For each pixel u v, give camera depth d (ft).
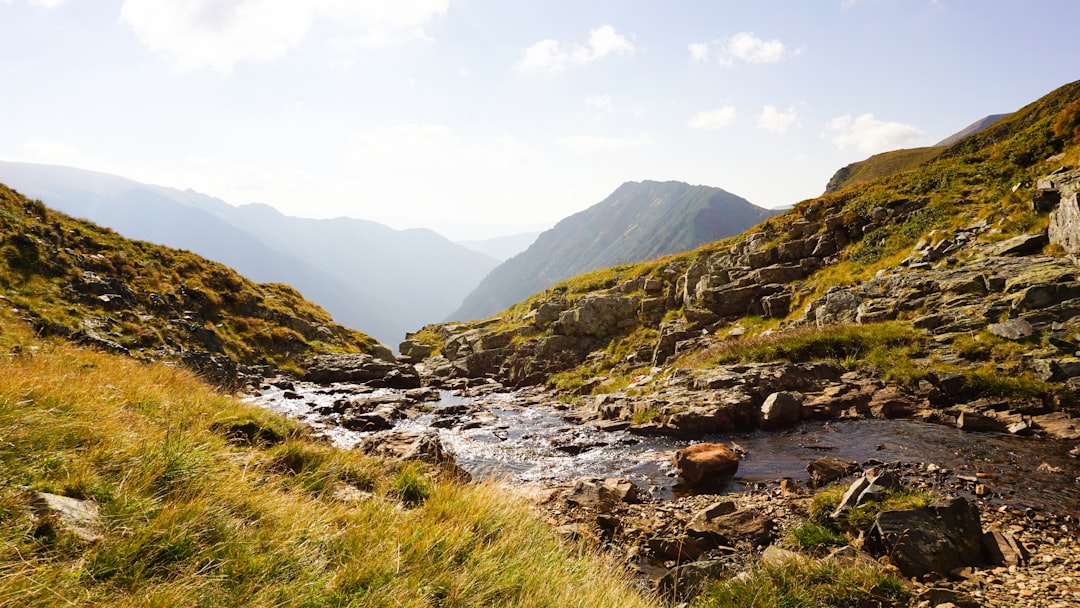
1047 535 31.48
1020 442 51.13
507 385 153.69
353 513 19.92
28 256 107.04
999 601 23.26
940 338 73.26
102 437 18.51
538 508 40.73
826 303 98.32
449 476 31.73
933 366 68.49
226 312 149.59
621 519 38.32
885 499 31.60
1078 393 55.26
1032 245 79.51
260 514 17.03
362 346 189.16
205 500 15.67
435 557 17.71
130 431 20.38
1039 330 64.54
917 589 24.12
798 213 148.87
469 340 188.55
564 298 183.93
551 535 25.72
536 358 154.30
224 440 26.55
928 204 112.78
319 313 196.54
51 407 19.80
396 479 27.37
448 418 89.61
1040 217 85.30
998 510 35.55
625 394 91.04
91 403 22.15
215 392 54.19
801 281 119.85
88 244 133.59
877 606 22.41
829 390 71.20
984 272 79.20
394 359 197.67
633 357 132.16
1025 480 41.29
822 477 45.14
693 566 27.35
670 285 152.25
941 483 41.37
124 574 12.05
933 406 63.87
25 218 120.88
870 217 121.60
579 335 153.48
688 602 24.75
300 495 20.80
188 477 17.11
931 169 134.51
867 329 82.84
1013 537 29.99
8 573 10.60
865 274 106.73
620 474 53.72
